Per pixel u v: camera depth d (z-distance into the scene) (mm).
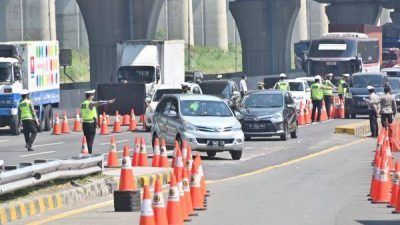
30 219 38375
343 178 54062
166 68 114562
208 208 41250
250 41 187000
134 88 104125
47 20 178125
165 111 65500
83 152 59188
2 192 37562
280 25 186250
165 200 43500
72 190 43594
